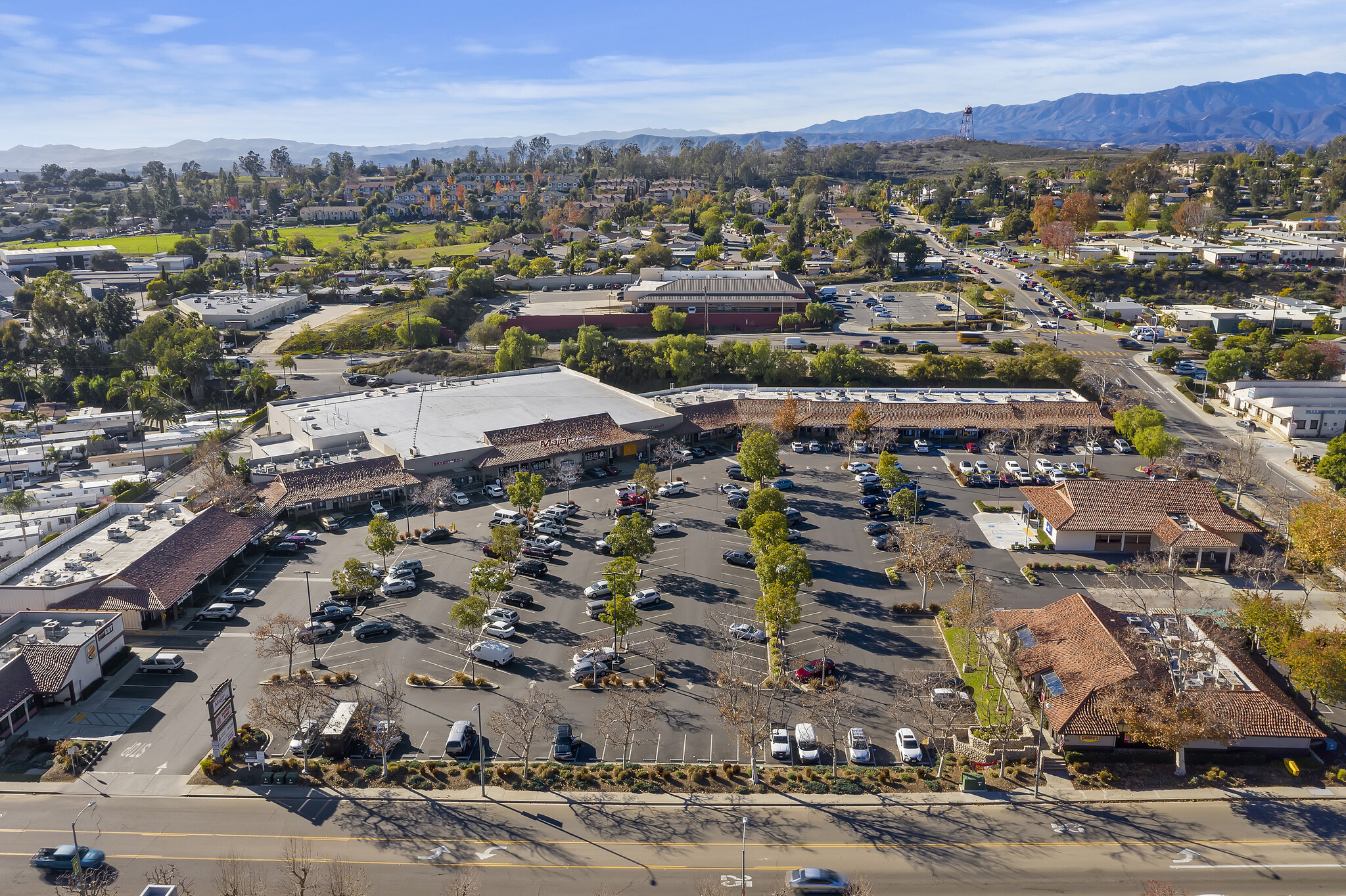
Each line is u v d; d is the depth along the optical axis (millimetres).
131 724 88125
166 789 78562
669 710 89562
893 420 175625
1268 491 150375
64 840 72250
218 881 67688
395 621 107688
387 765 81000
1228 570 120562
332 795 77812
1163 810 75750
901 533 124750
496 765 81250
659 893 66438
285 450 162750
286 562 124875
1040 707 89562
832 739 84750
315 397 190125
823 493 149875
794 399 183750
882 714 88875
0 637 100062
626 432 168625
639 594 111188
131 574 109375
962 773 79062
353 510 143250
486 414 177375
